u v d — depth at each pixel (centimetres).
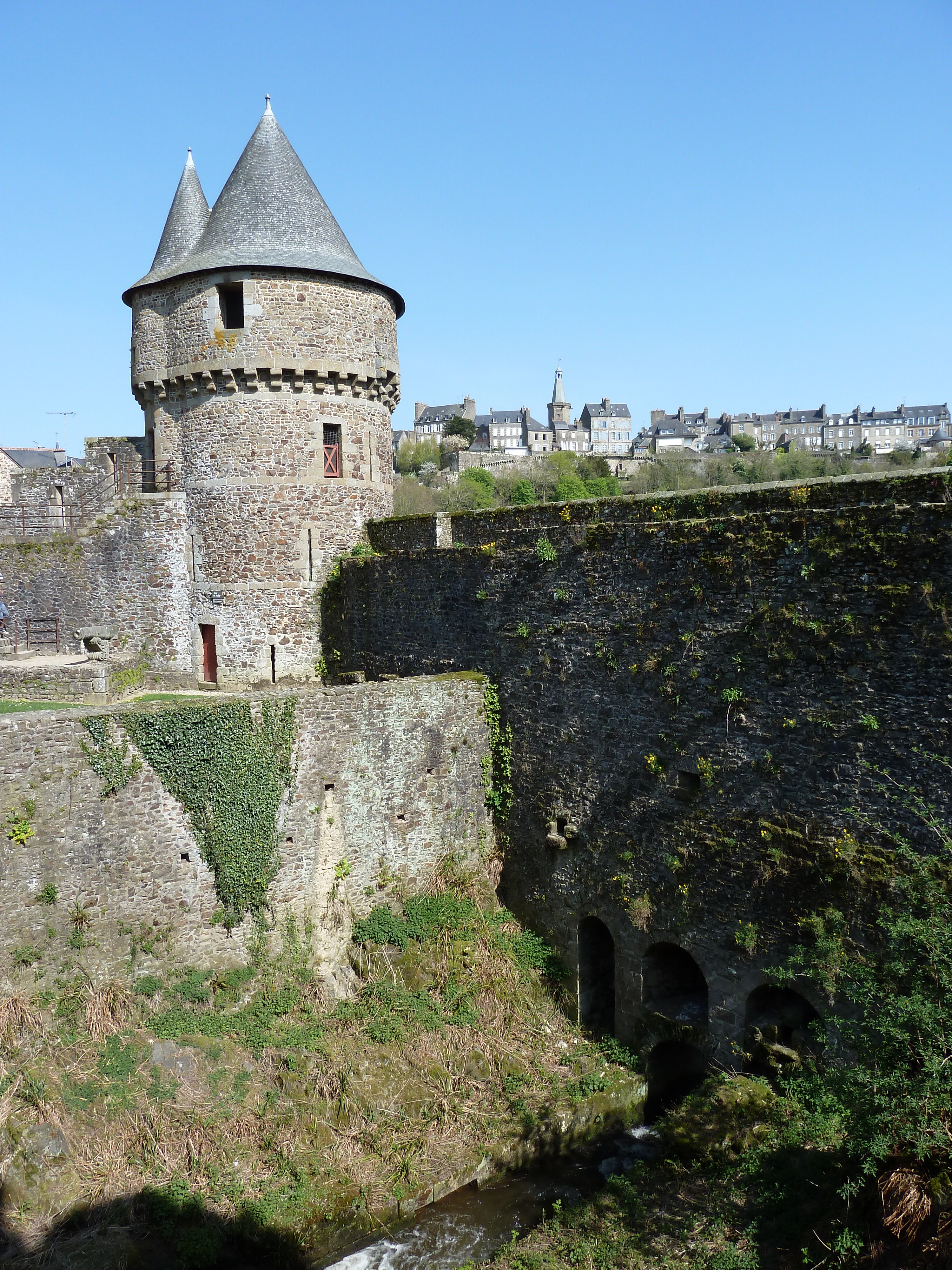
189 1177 1173
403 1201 1198
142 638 2236
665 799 1366
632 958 1448
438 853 1680
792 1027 1227
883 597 1073
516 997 1555
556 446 14112
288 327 2066
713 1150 1149
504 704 1681
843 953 1113
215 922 1444
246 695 1480
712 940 1302
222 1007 1418
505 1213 1212
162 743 1379
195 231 2333
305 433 2130
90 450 2380
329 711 1539
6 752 1257
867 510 1088
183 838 1409
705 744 1298
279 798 1494
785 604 1180
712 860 1297
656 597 1360
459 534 1834
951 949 867
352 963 1559
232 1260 1103
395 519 2072
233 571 2144
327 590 2173
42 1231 1074
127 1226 1101
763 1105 1177
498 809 1722
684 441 12950
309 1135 1262
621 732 1437
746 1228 992
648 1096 1434
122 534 2217
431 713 1653
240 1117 1257
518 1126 1324
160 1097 1243
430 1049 1415
